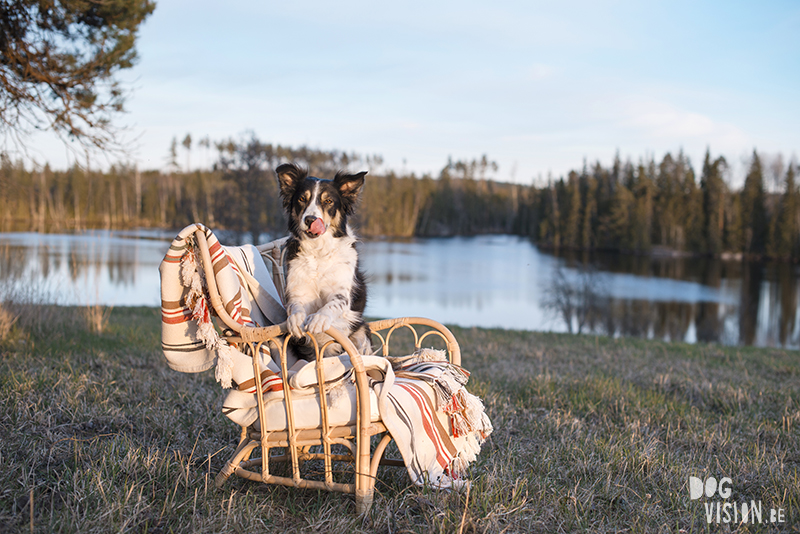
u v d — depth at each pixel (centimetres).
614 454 322
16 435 301
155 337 680
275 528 226
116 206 5919
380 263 4972
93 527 213
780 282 4288
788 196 5253
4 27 490
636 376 604
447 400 260
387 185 8462
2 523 213
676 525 240
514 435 372
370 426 233
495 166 10850
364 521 231
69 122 537
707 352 895
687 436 379
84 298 834
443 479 259
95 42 553
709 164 5672
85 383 404
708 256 5584
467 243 7431
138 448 286
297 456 248
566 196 6669
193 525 222
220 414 371
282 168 347
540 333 1180
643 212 5822
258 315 279
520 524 239
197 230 234
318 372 231
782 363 764
